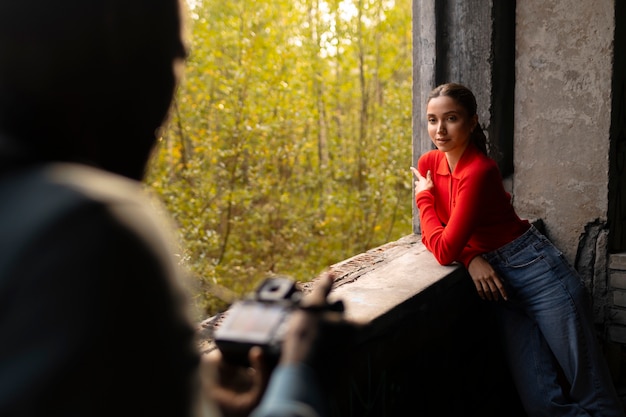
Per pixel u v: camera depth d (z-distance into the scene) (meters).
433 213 2.64
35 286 0.46
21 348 0.46
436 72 3.27
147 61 0.60
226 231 7.31
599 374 2.62
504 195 2.60
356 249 8.22
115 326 0.47
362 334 1.92
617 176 3.29
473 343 2.86
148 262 0.50
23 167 0.52
